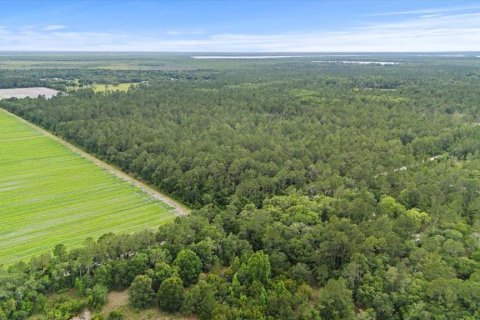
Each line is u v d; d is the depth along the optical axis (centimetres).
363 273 5847
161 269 5916
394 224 6925
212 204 8400
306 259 6269
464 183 8675
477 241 6594
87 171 11225
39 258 6022
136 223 8356
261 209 7469
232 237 6750
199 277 6000
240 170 9612
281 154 10512
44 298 5516
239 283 5688
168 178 9681
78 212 8788
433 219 7344
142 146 11488
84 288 5753
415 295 5356
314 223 7088
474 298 5206
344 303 5297
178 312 5597
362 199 7694
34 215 8588
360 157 10344
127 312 5566
